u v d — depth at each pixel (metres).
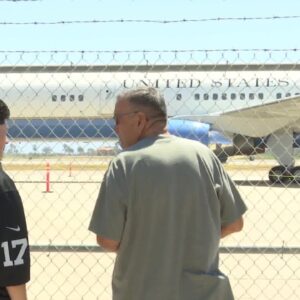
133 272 3.60
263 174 33.84
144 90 3.81
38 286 7.76
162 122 3.81
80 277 8.23
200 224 3.61
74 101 32.94
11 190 3.19
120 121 3.82
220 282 3.59
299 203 18.69
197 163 3.67
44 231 12.87
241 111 27.80
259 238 11.90
